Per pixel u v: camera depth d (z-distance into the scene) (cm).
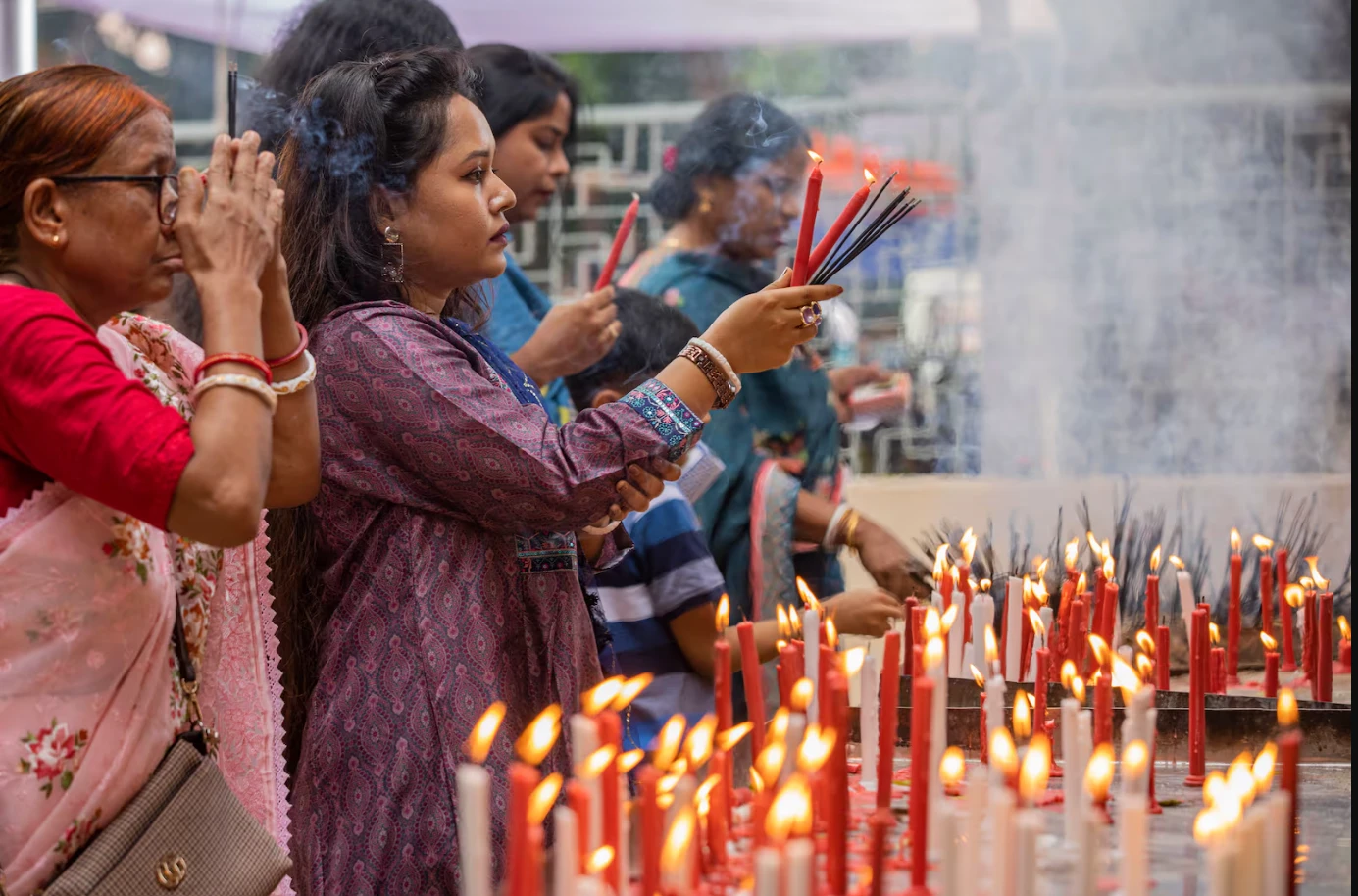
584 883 112
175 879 163
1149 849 161
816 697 179
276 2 569
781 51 647
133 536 163
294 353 176
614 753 136
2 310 153
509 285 335
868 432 611
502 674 197
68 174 158
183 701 176
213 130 632
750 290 359
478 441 189
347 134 202
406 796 189
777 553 313
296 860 193
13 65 533
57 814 158
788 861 116
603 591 266
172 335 191
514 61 323
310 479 180
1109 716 175
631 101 655
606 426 191
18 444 155
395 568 195
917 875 143
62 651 159
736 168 355
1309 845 171
